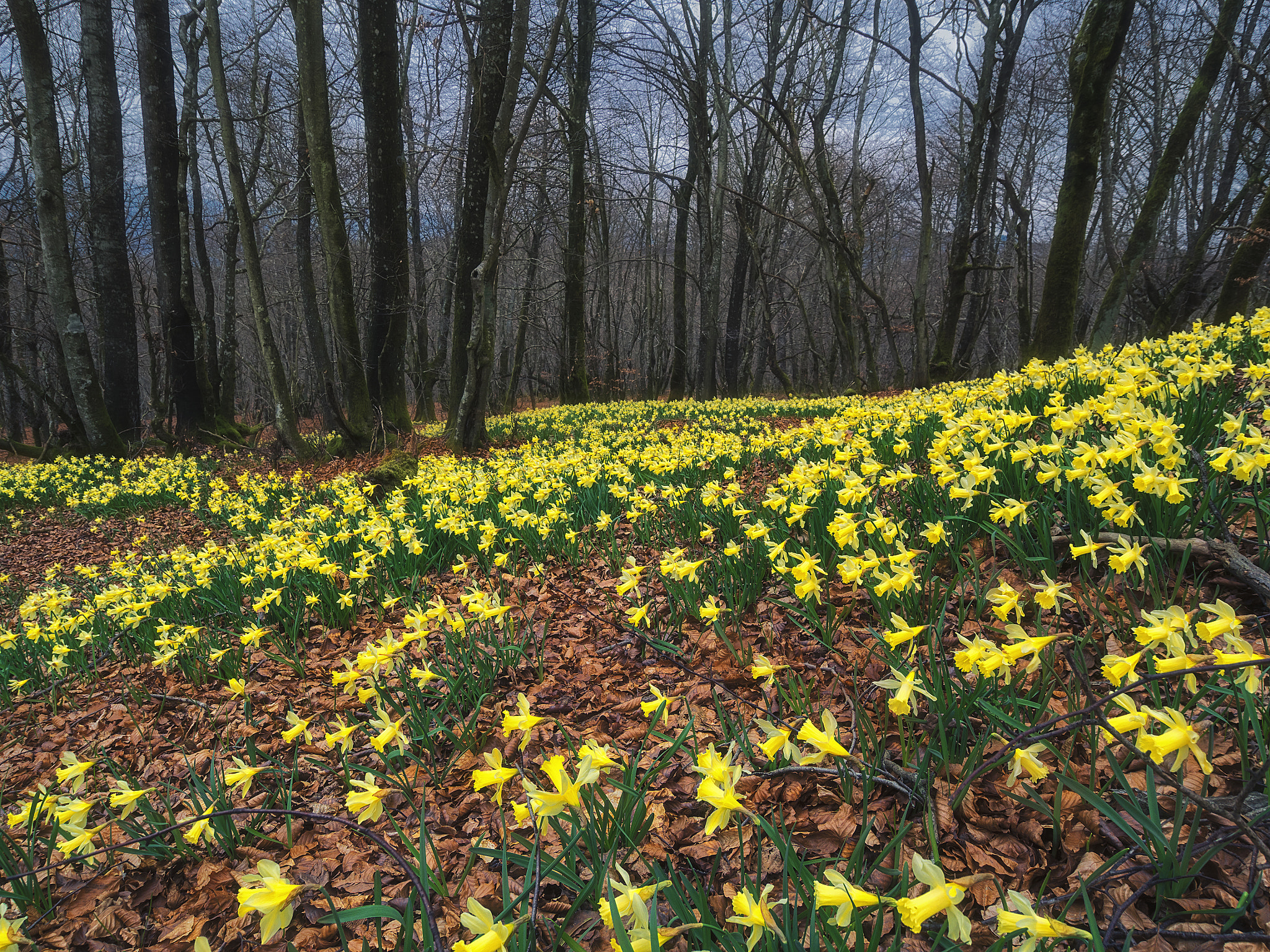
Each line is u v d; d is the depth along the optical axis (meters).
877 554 2.93
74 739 3.62
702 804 2.08
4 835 2.33
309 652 4.12
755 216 23.34
